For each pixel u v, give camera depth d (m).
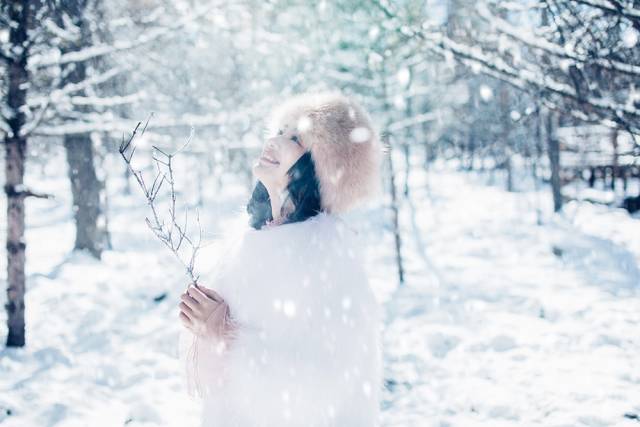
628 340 5.59
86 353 5.47
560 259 10.21
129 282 8.42
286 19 6.50
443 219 16.11
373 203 1.75
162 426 4.03
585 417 3.95
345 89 7.88
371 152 1.66
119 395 4.55
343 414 1.52
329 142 1.59
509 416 4.13
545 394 4.39
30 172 27.92
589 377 4.68
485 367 5.08
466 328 6.25
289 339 1.49
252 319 1.54
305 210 1.64
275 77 9.02
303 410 1.46
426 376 4.99
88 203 10.48
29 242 13.55
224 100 9.69
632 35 2.65
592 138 12.52
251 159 12.85
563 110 3.21
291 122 1.66
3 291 7.54
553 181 15.35
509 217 15.97
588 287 7.96
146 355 5.42
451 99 10.97
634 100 2.96
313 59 7.39
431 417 4.20
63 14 5.62
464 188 24.66
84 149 10.47
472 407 4.32
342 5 4.98
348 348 1.50
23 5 4.99
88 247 10.46
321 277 1.52
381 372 1.70
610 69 2.94
